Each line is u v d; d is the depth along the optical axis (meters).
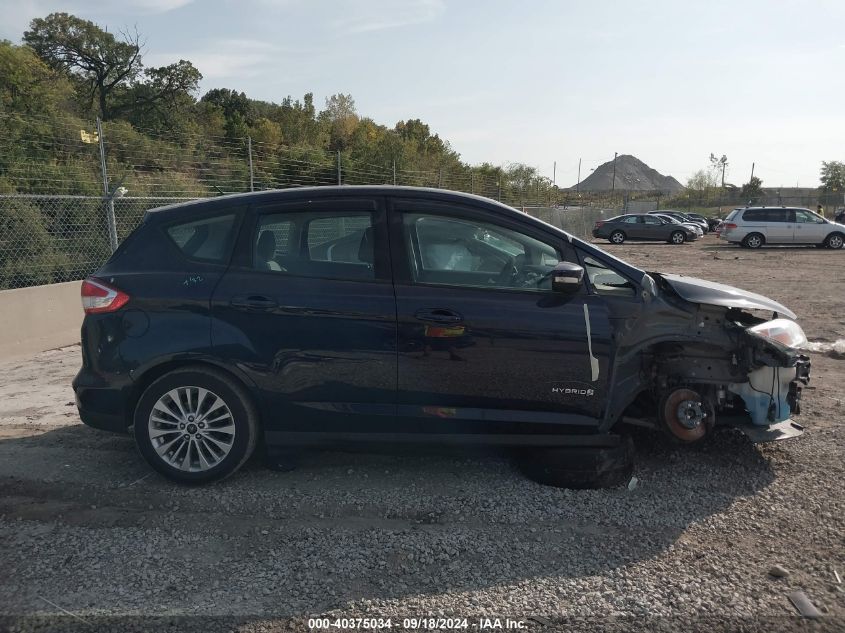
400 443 4.14
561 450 4.23
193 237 4.31
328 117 53.72
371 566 3.30
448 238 4.21
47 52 40.66
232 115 45.56
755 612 2.94
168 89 42.69
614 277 4.22
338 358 4.07
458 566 3.30
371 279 4.12
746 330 4.30
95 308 4.21
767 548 3.46
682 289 4.31
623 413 4.57
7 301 8.07
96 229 10.61
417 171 25.62
